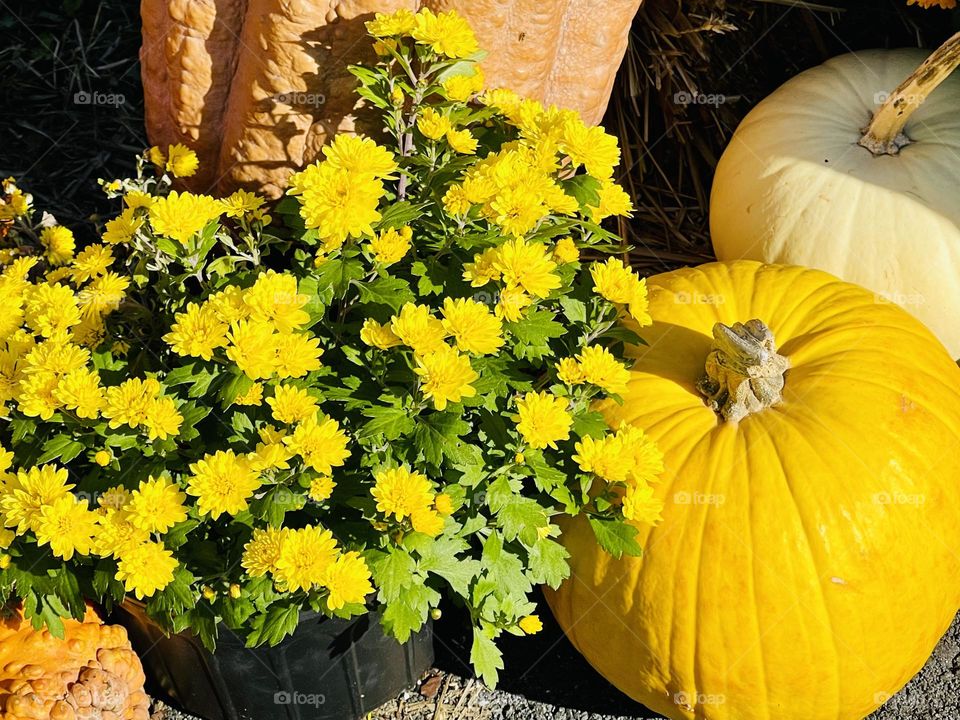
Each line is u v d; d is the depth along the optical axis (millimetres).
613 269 852
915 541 859
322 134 1002
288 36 936
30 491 766
